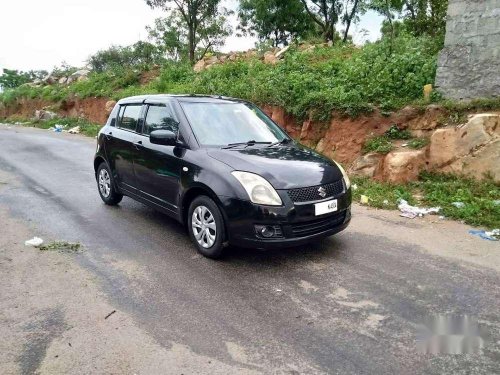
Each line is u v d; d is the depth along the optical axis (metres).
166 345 3.09
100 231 5.52
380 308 3.61
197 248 4.79
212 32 31.70
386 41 11.98
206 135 5.04
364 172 7.98
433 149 7.45
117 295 3.83
